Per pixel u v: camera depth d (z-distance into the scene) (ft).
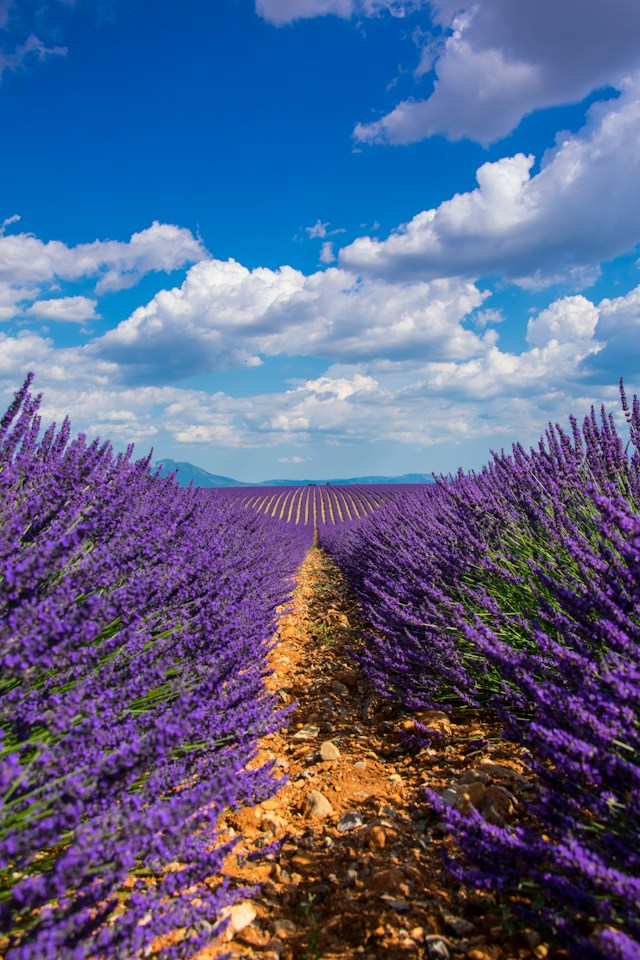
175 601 8.06
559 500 11.30
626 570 6.40
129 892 5.21
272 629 12.25
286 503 126.82
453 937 4.84
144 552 6.44
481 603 8.87
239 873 6.07
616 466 11.96
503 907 4.90
